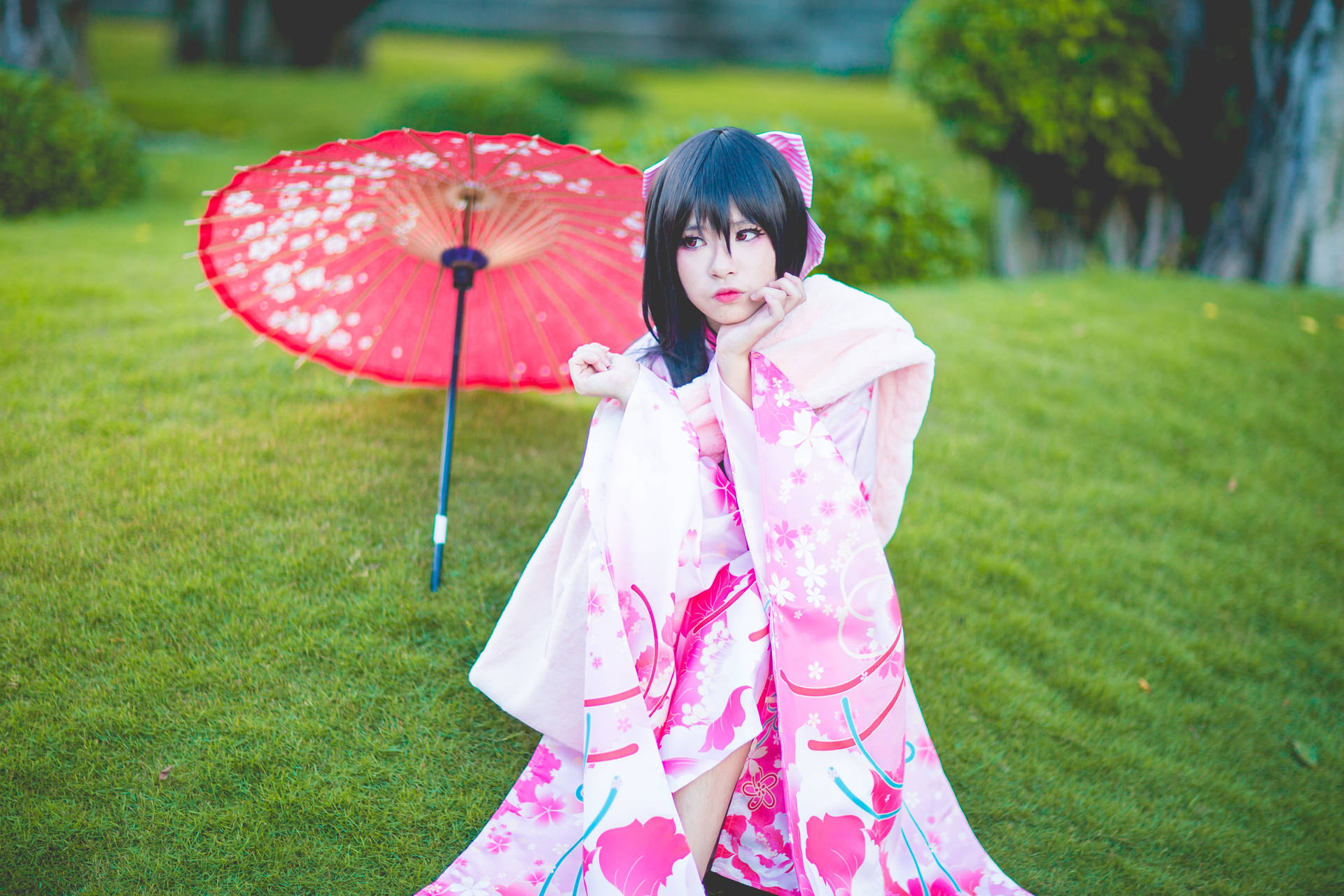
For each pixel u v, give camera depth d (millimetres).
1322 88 5695
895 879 1800
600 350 1914
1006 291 5473
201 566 2576
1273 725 2641
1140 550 3275
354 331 2816
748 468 1825
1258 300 5328
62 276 4570
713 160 1767
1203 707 2650
